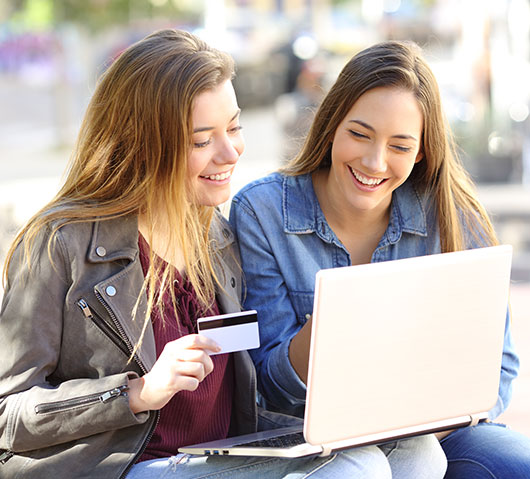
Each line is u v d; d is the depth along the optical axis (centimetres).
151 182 289
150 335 286
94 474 272
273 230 339
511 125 1341
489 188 1214
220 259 323
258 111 2114
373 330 259
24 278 278
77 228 283
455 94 1457
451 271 266
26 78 2261
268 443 274
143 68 288
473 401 282
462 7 1462
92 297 279
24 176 1397
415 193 346
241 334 282
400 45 322
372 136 313
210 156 294
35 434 268
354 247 347
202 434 303
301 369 311
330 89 330
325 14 2870
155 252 300
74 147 306
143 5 2270
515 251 964
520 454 303
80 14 2061
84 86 2088
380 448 291
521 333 730
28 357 274
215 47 300
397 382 267
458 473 308
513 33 1429
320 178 346
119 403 263
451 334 271
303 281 338
